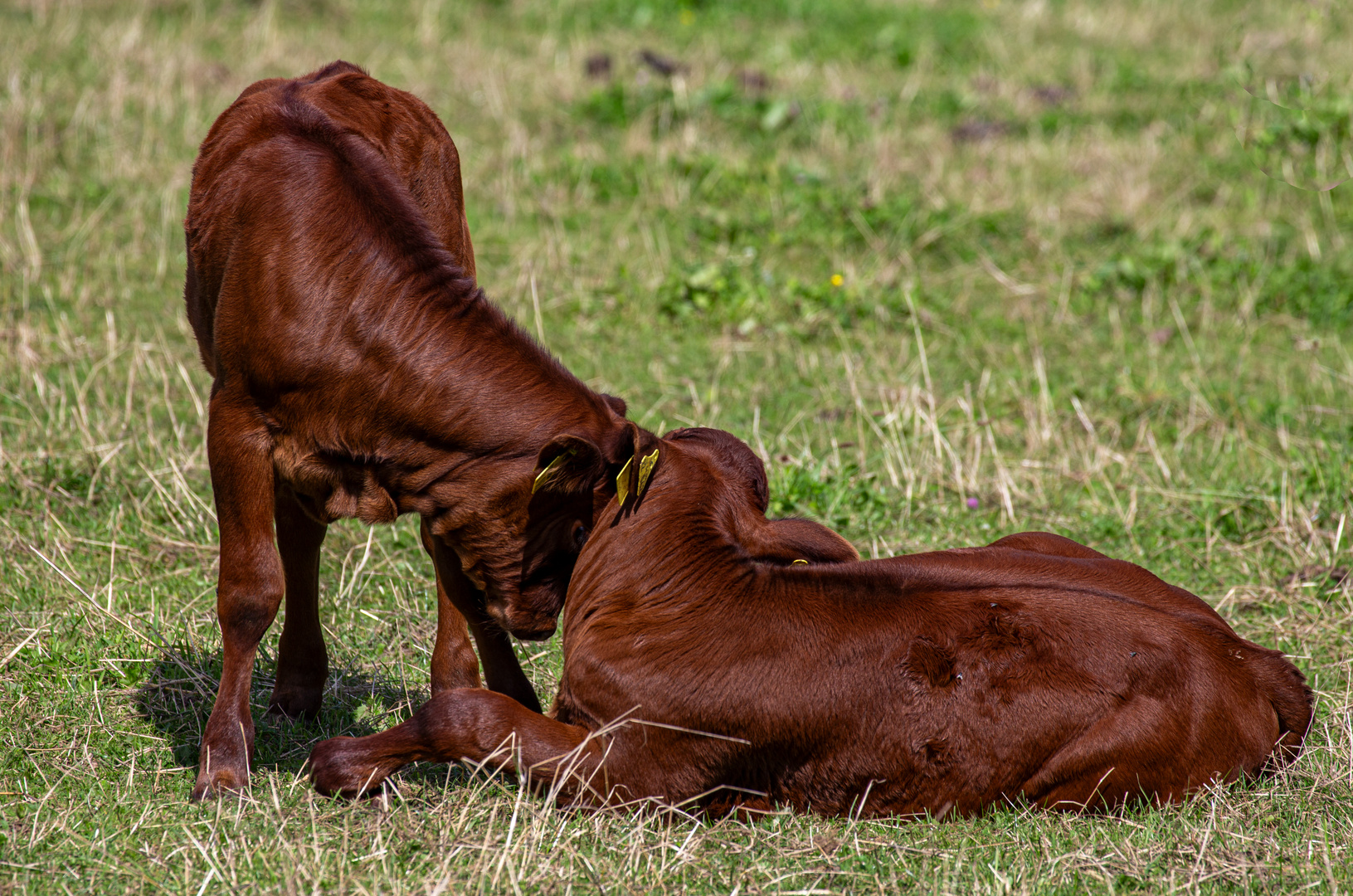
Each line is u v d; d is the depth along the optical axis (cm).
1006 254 1781
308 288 718
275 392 723
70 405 1234
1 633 900
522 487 724
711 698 716
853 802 731
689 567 736
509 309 1523
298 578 830
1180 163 2070
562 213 1806
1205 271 1720
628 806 723
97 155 1808
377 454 730
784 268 1708
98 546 1040
